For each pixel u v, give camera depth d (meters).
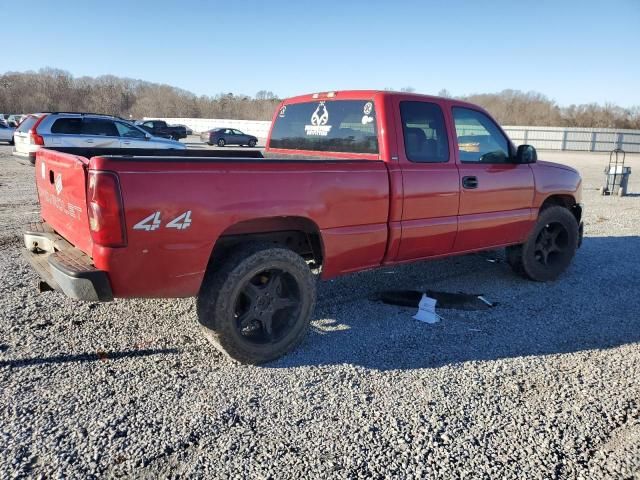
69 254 3.43
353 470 2.62
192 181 3.25
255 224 3.80
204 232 3.33
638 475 2.64
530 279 5.95
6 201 10.30
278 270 3.78
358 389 3.43
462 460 2.72
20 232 7.55
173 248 3.24
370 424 3.03
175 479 2.52
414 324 4.60
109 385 3.37
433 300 5.04
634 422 3.11
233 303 3.55
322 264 4.08
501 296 5.43
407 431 2.96
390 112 4.41
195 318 4.54
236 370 3.65
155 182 3.12
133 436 2.83
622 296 5.51
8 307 4.63
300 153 5.33
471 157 5.04
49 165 3.96
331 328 4.46
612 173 14.38
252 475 2.56
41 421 2.94
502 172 5.22
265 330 3.80
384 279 5.91
